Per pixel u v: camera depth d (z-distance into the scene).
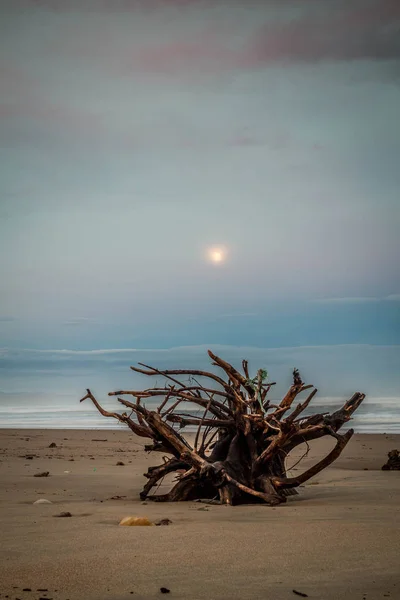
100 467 13.85
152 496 9.34
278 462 9.95
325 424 10.03
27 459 15.33
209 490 9.42
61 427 28.48
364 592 4.37
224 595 4.32
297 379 9.49
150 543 5.91
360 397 10.62
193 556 5.39
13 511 8.01
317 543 5.89
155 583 4.61
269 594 4.34
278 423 9.23
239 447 9.60
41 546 5.80
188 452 9.34
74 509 8.21
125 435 22.89
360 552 5.52
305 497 9.67
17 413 39.88
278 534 6.33
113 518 7.43
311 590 4.43
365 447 18.77
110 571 4.93
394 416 32.62
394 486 10.90
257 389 9.84
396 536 6.19
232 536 6.24
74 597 4.30
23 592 4.41
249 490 8.92
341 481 11.91
